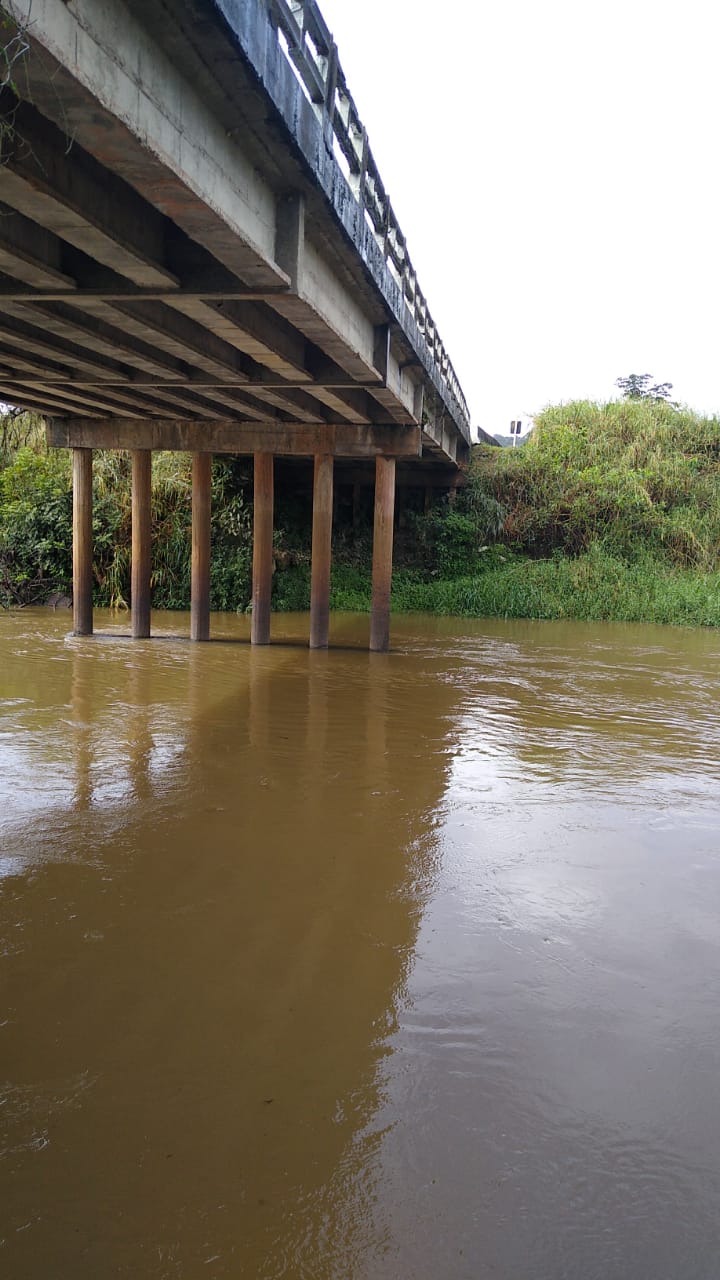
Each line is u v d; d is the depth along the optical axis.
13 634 17.02
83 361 10.10
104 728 9.36
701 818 6.87
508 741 9.28
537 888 5.46
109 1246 2.72
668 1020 4.04
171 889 5.29
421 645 17.22
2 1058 3.63
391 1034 3.87
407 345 11.99
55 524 22.19
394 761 8.29
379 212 10.08
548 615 23.48
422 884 5.46
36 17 3.59
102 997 4.10
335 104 7.70
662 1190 3.01
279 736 9.19
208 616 16.59
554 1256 2.73
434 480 27.27
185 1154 3.12
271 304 7.61
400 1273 2.65
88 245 6.10
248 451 15.57
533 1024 3.98
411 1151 3.16
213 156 5.69
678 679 13.83
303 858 5.82
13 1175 2.99
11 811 6.61
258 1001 4.10
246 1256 2.70
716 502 27.69
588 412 31.25
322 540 15.71
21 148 4.80
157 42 4.80
